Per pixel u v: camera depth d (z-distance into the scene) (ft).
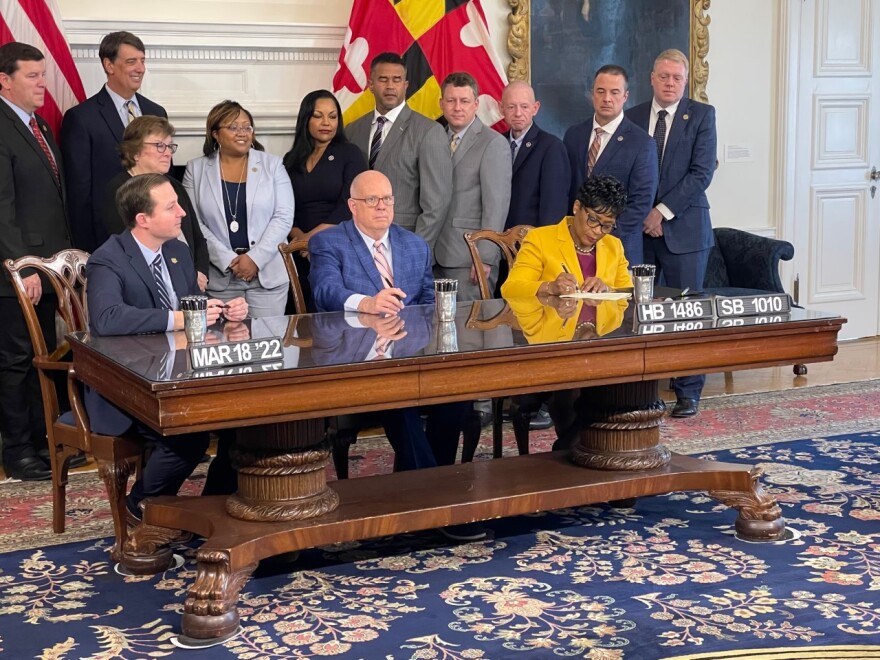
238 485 10.81
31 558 11.79
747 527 11.83
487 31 19.67
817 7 23.80
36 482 15.08
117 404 10.10
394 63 17.58
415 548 11.93
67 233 16.06
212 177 16.66
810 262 24.52
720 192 23.54
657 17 22.03
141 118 14.42
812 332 11.73
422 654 9.17
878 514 12.64
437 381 10.09
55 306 16.10
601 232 13.89
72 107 16.74
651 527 12.42
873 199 24.97
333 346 10.46
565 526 12.54
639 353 10.96
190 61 18.66
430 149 17.19
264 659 9.18
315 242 13.47
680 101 18.92
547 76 21.22
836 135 24.44
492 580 10.87
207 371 9.40
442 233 17.62
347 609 10.21
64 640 9.63
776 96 23.71
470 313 12.43
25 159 15.55
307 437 10.61
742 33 23.25
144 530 11.19
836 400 18.80
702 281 19.19
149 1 18.61
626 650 9.12
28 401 15.56
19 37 16.89
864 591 10.32
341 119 17.62
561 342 10.57
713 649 9.09
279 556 11.57
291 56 19.30
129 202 11.99
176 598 10.59
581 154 18.01
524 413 14.03
